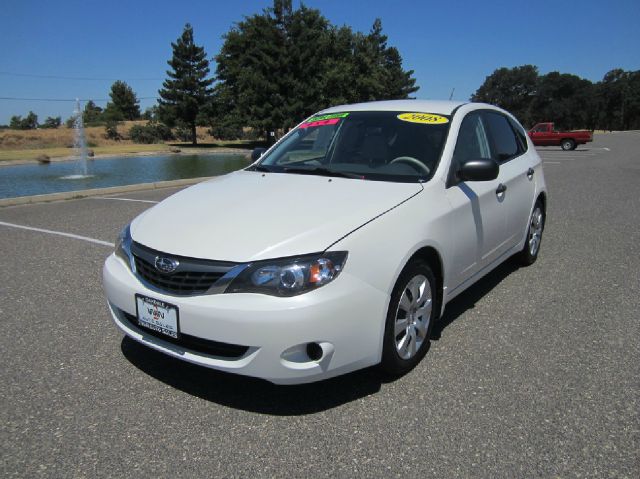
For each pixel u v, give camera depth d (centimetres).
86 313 413
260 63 4734
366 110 431
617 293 466
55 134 5334
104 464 239
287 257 257
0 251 601
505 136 488
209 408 284
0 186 1634
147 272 286
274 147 453
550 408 284
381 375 317
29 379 312
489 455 245
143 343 295
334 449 250
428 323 332
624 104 12688
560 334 380
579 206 923
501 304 440
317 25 4916
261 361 254
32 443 253
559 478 230
